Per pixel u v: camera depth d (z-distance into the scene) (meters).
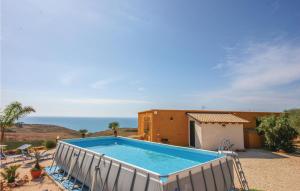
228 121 18.14
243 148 18.59
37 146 19.28
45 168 11.80
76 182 9.50
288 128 17.75
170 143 19.81
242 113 22.14
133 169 6.47
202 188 6.77
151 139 19.62
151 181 5.80
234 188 8.38
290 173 11.30
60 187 9.05
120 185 6.72
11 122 17.52
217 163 7.80
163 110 19.98
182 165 10.59
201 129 18.02
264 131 19.28
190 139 20.03
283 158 15.24
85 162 8.88
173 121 20.19
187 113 20.48
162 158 12.20
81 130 23.78
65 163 10.54
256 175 10.89
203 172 6.98
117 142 17.25
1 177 10.60
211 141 18.09
